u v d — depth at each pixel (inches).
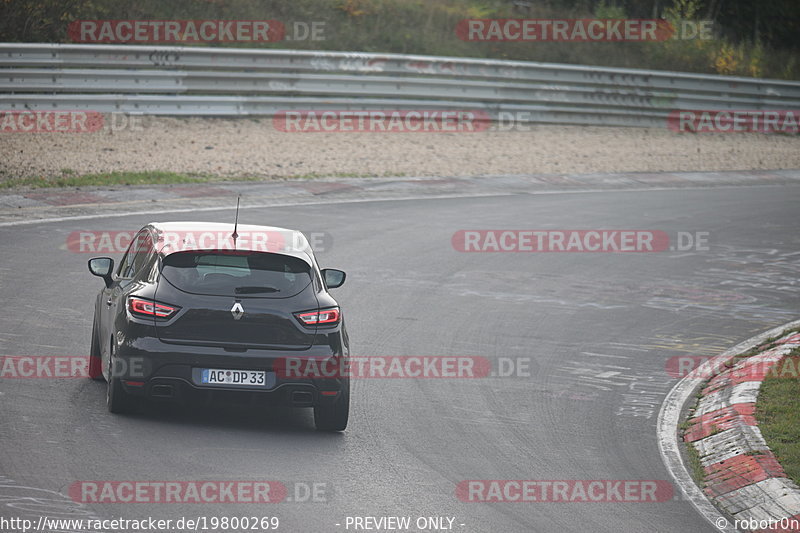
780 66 5831.7
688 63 5472.4
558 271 2335.1
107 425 1144.8
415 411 1332.4
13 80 3319.4
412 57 4092.0
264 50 3809.1
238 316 1140.5
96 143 3270.2
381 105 4001.0
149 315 1133.7
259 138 3644.2
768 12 6481.3
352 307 1872.5
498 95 4301.2
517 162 3737.7
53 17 3924.7
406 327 1770.4
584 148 4119.1
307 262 1202.6
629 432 1315.2
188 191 2815.0
